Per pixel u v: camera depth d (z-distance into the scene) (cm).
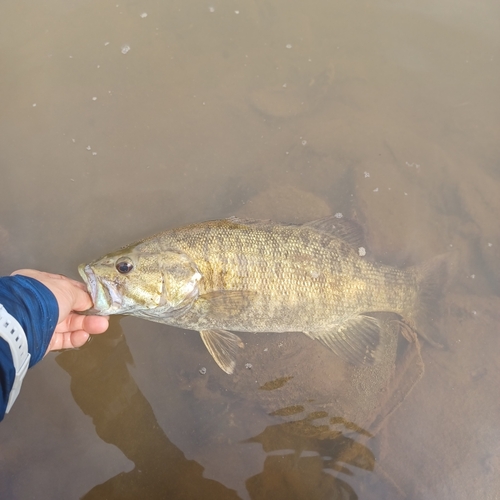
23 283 43
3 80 77
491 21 90
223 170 72
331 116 80
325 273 57
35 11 85
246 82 82
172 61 82
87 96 77
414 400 60
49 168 69
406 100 82
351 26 90
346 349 60
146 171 71
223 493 54
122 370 59
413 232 70
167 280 54
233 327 57
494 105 82
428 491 55
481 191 73
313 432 57
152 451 55
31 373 57
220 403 58
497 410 60
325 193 73
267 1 91
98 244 65
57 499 52
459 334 65
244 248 55
